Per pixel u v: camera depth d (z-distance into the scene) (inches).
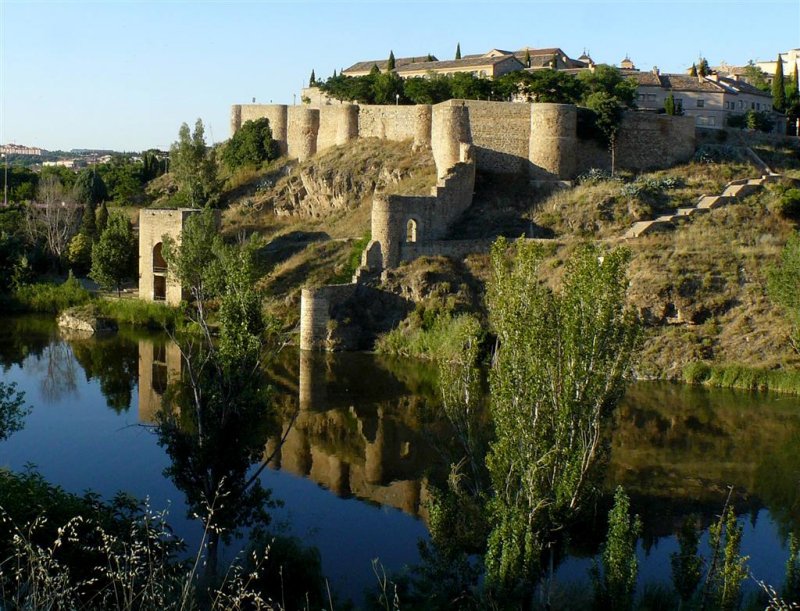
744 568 1066.7
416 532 1277.1
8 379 2174.0
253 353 1346.0
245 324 1352.1
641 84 3809.1
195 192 3617.1
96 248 3132.4
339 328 2496.3
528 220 2758.4
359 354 2436.0
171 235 2994.6
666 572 1143.6
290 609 955.3
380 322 2536.9
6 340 2635.3
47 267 3636.8
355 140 3567.9
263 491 1318.9
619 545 959.0
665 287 2283.5
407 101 3659.0
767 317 2197.3
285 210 3412.9
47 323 2913.4
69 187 4785.9
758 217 2581.2
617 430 1747.0
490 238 2709.2
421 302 2513.5
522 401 1104.2
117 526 917.8
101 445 1668.3
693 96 3873.0
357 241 2832.2
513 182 2994.6
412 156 3277.6
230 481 1286.9
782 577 1123.3
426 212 2716.5
